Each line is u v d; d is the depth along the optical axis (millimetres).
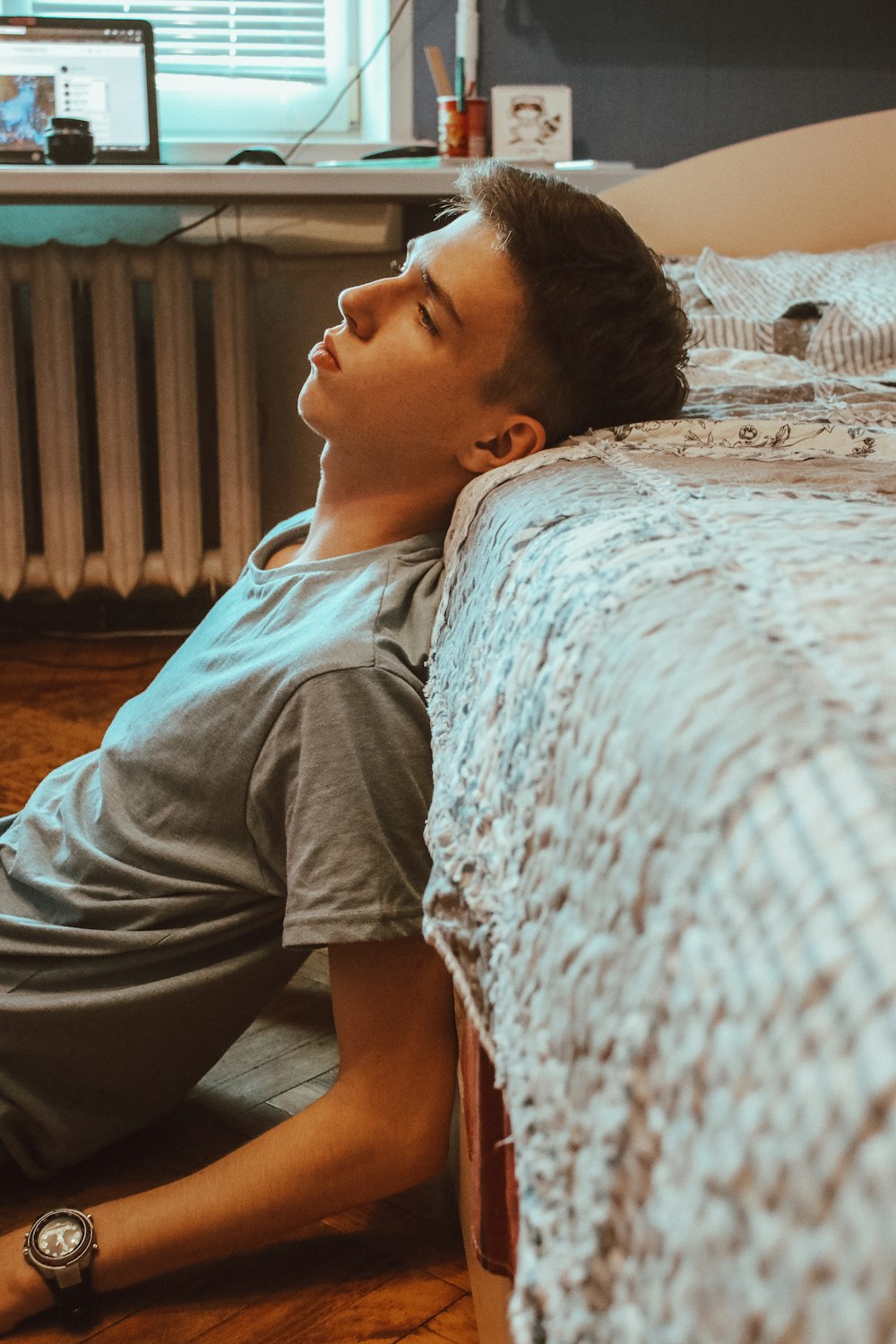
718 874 261
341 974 743
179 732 827
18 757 1803
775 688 294
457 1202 887
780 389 1169
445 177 1993
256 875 808
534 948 377
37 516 2504
